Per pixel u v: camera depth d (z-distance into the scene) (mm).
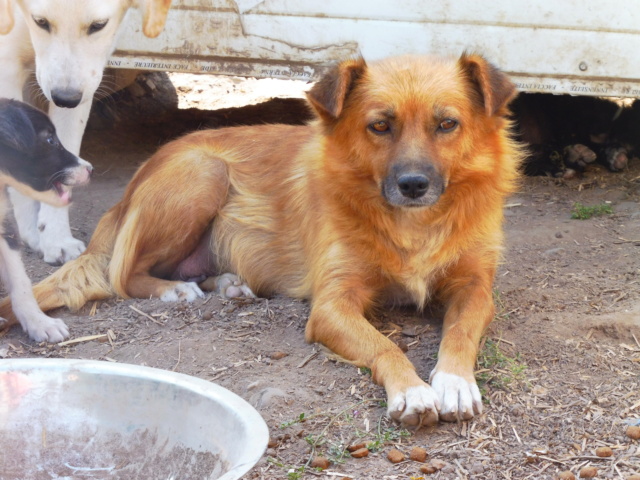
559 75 2271
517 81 2281
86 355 1729
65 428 1485
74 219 2209
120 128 2773
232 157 1934
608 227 2111
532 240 2074
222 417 1425
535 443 1523
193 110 2939
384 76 1692
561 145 2461
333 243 1748
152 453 1465
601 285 1872
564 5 2232
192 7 2270
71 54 1909
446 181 1683
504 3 2236
